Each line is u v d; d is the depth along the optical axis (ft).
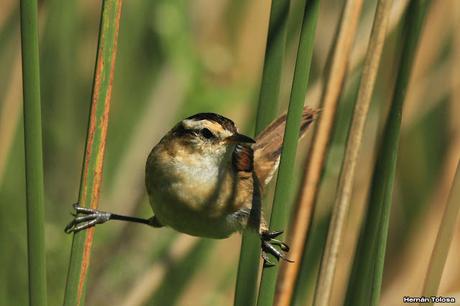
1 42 40.91
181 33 38.19
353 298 25.44
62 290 35.99
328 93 27.53
